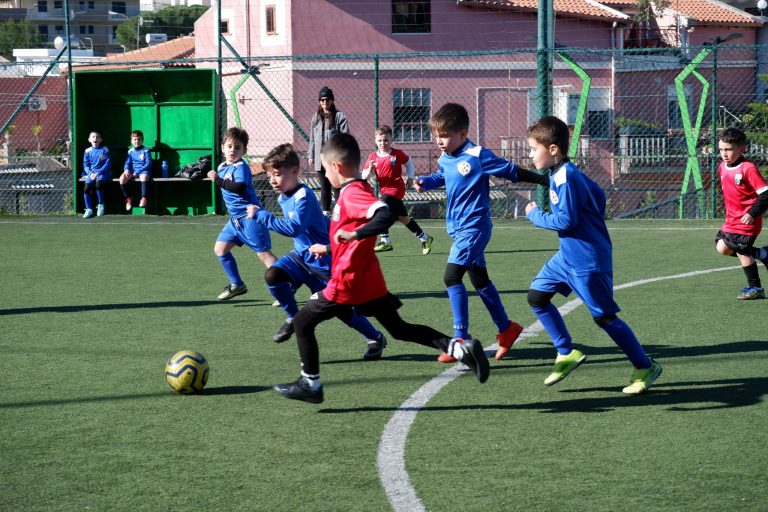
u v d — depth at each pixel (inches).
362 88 1255.5
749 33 1514.5
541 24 660.1
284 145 266.4
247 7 1277.1
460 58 1269.7
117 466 175.0
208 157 735.1
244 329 307.4
